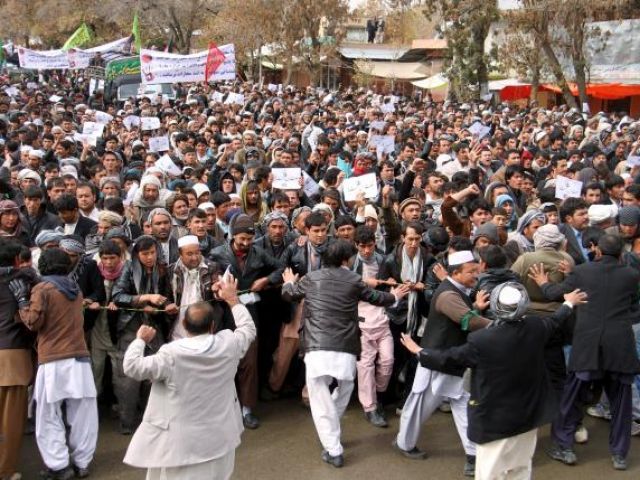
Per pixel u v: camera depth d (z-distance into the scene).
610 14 31.09
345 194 8.48
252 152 11.80
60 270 5.63
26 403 5.66
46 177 9.67
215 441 4.71
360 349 6.20
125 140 14.53
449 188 8.86
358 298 6.18
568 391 6.13
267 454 6.21
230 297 5.25
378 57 49.16
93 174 10.58
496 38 35.34
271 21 39.66
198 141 13.38
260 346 7.22
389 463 6.12
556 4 27.56
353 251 6.28
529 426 5.02
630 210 7.21
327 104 24.91
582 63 28.22
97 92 25.58
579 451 6.41
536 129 18.12
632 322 6.02
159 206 8.27
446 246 6.96
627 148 14.64
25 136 12.52
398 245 7.00
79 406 5.64
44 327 5.49
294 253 6.98
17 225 7.36
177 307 6.31
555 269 6.36
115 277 6.36
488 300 5.61
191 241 6.36
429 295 6.62
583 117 21.52
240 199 8.69
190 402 4.65
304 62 40.28
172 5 44.56
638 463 6.21
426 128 17.45
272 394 7.39
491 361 4.96
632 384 6.09
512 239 7.52
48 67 28.03
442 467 6.08
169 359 4.61
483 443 5.02
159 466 4.60
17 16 54.97
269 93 28.53
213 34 44.88
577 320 6.06
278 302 7.11
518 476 5.21
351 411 7.12
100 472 5.83
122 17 47.31
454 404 5.93
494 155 13.27
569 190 9.21
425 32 51.84
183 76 18.75
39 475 5.80
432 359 5.21
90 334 6.48
